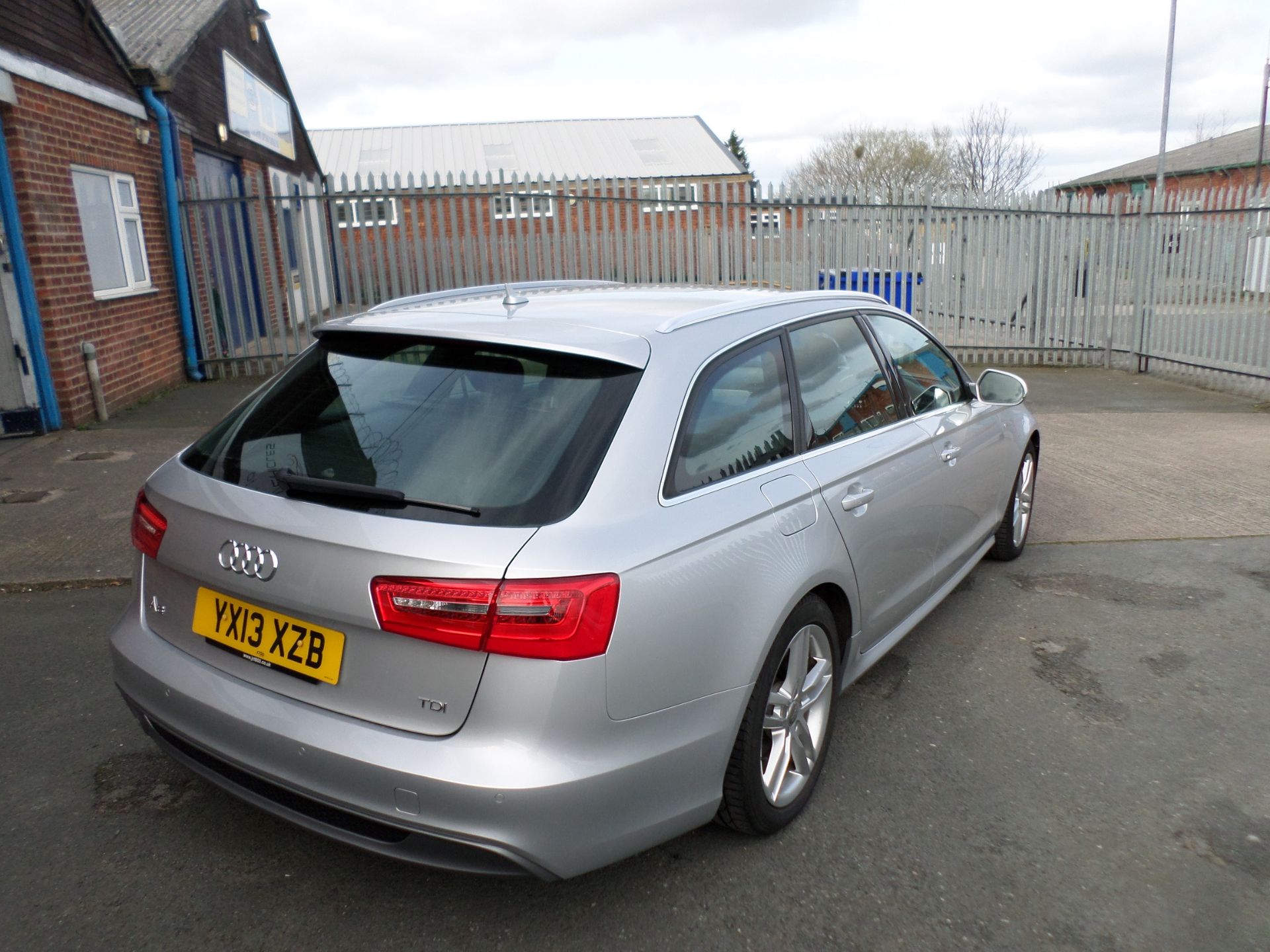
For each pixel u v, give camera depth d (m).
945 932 2.50
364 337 2.82
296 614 2.32
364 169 30.06
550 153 30.97
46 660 3.99
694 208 12.47
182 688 2.48
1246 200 11.32
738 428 2.77
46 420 7.98
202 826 2.89
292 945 2.41
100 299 8.81
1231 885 2.72
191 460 2.74
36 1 7.94
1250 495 6.83
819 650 3.01
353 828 2.28
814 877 2.71
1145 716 3.72
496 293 3.48
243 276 12.56
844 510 3.06
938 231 13.09
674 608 2.31
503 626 2.08
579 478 2.28
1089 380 12.56
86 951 2.37
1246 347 11.40
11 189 7.55
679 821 2.44
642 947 2.43
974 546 4.62
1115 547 5.75
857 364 3.59
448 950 2.40
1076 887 2.70
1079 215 13.32
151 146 10.24
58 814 2.93
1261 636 4.48
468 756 2.11
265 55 15.30
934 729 3.59
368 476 2.35
